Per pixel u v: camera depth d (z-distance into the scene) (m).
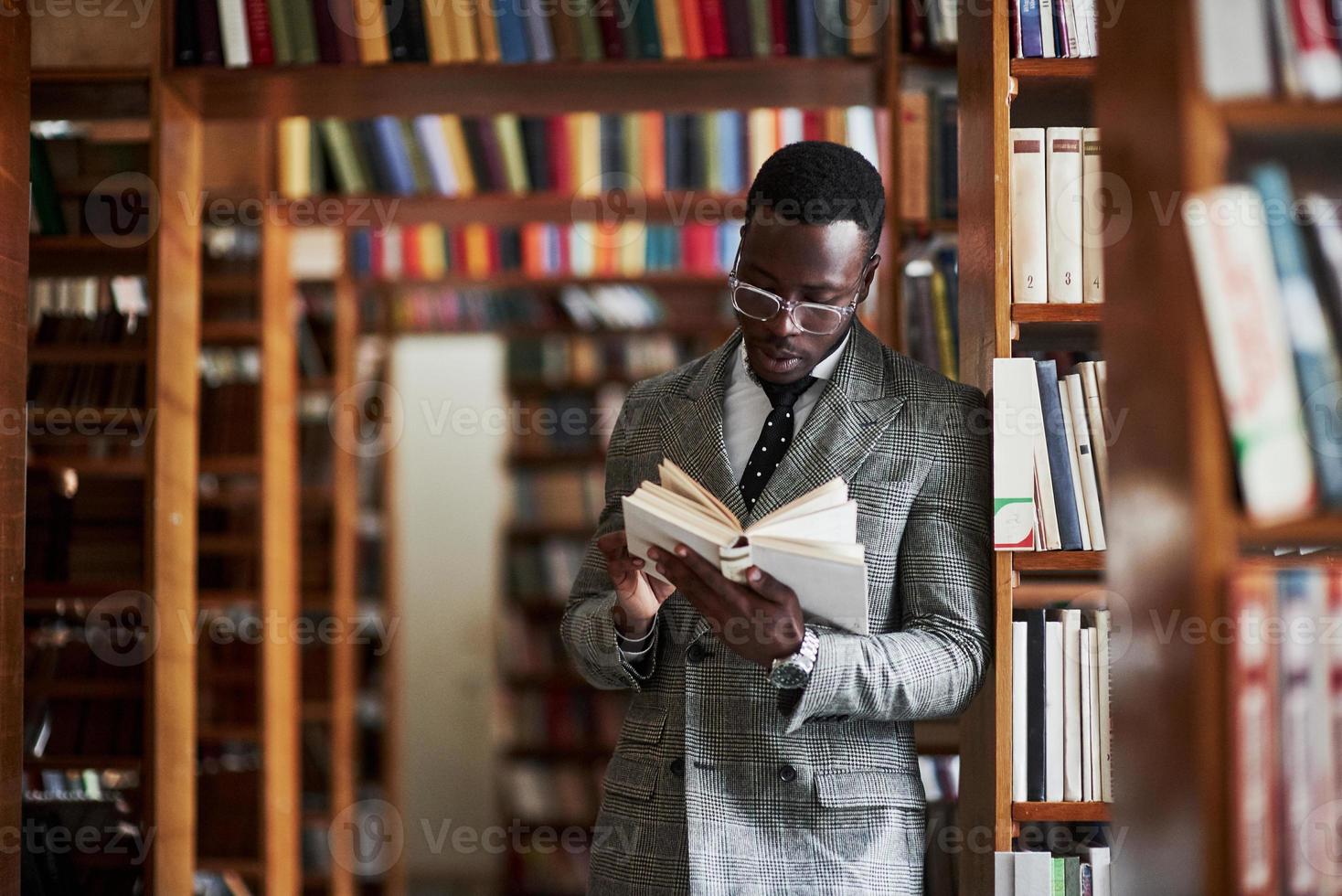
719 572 1.66
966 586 1.87
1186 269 1.25
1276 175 1.26
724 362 1.99
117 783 3.25
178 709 2.97
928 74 2.80
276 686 4.16
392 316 5.80
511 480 6.36
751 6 2.96
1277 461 1.21
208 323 4.04
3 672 2.10
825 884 1.78
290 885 4.27
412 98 3.15
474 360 7.39
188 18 2.94
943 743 2.82
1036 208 2.07
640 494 1.70
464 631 7.29
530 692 6.29
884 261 3.00
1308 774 1.23
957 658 1.81
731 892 1.78
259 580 4.08
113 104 3.12
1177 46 1.27
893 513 1.88
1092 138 2.08
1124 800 1.54
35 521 3.32
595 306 5.82
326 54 2.93
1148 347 1.38
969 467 1.93
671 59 2.97
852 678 1.73
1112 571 1.59
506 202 4.14
